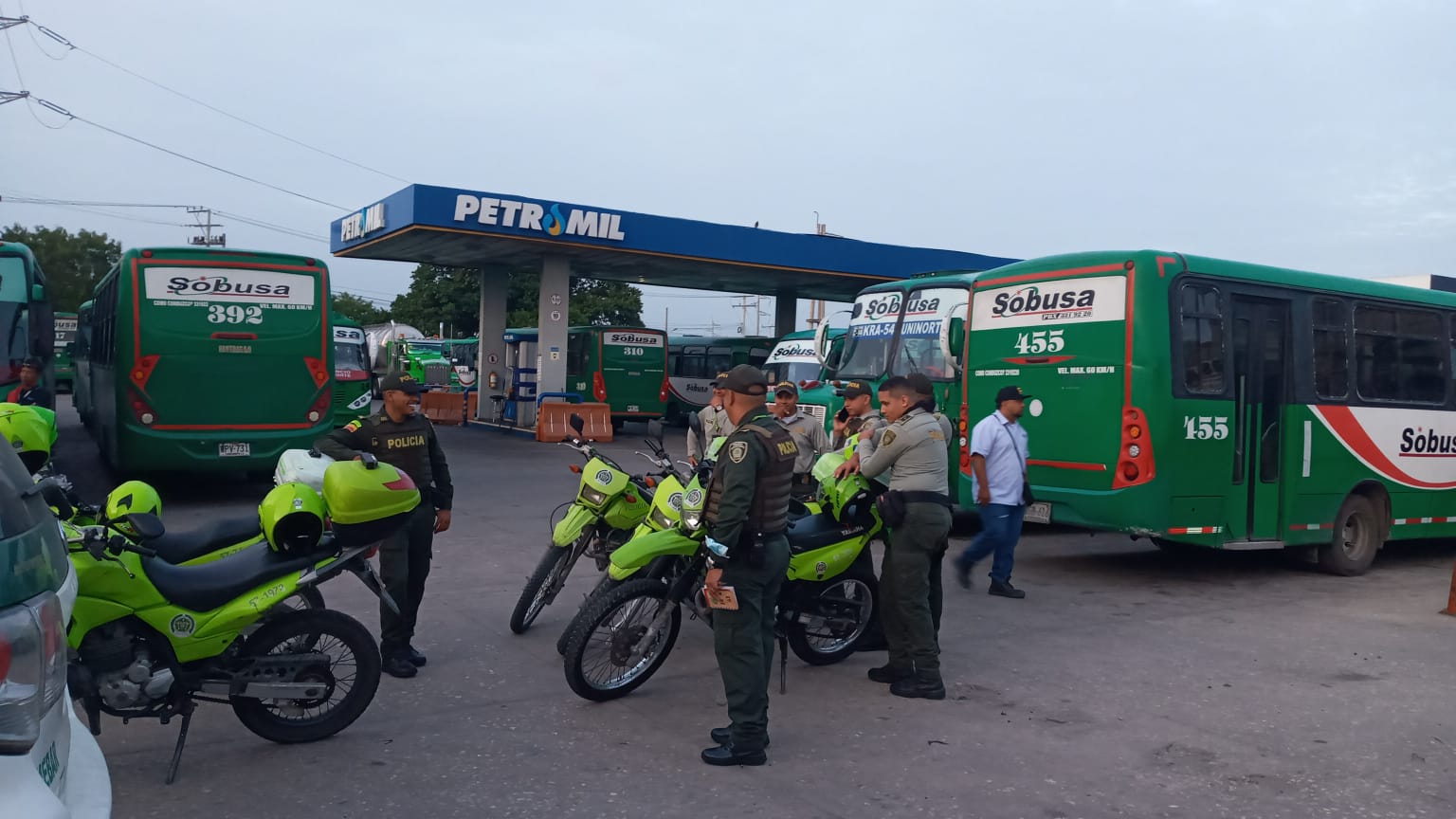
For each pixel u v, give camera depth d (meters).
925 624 6.02
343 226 23.50
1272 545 9.82
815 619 6.57
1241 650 7.26
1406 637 7.71
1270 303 9.96
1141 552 11.54
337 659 5.38
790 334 29.83
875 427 7.27
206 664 4.72
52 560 2.58
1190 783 4.84
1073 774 4.93
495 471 17.16
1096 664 6.83
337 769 4.81
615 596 5.79
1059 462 9.72
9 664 2.19
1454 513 11.60
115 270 14.48
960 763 5.05
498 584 8.77
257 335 13.30
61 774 2.47
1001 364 10.39
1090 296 9.55
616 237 21.45
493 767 4.88
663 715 5.67
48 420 6.64
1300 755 5.22
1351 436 10.48
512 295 55.31
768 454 4.96
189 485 15.20
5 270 13.56
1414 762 5.15
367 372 28.36
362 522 4.95
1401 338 11.08
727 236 23.09
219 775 4.70
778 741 5.32
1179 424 9.13
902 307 13.75
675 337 34.22
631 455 20.50
